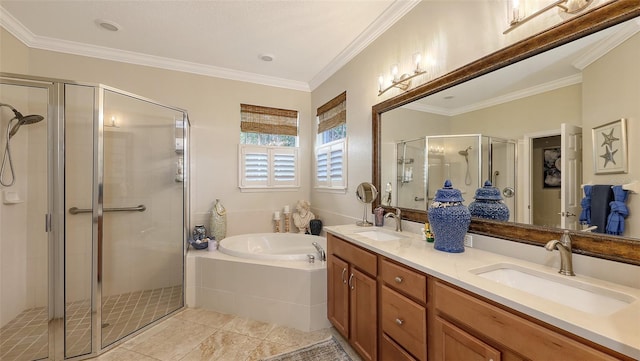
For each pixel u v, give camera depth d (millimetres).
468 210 1563
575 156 1201
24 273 2264
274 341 2141
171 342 2123
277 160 3879
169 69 3328
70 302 2350
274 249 3555
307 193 4055
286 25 2531
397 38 2305
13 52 2533
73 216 2494
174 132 3010
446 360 1195
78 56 2934
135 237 2865
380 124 2498
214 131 3545
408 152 2180
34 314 2246
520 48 1392
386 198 2426
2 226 2213
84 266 2521
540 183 1336
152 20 2455
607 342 708
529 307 883
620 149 1057
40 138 2260
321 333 2264
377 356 1675
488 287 1044
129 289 2840
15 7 2258
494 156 1552
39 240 2287
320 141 3783
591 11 1134
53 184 2199
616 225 1075
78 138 2420
